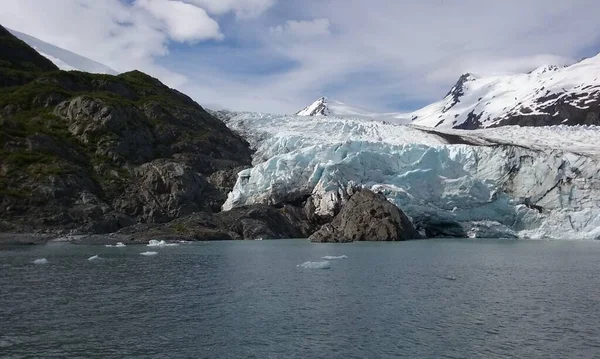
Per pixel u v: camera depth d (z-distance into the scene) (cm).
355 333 2083
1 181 6425
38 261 4112
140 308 2491
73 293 2852
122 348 1880
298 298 2744
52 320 2259
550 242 6975
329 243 6312
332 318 2317
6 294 2817
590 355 1833
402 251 5322
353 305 2578
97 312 2405
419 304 2617
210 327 2159
